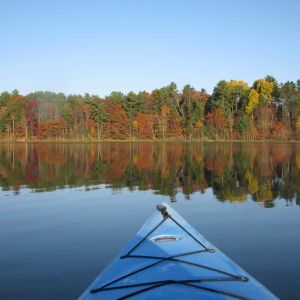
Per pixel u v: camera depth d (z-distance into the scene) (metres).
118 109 73.44
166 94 75.25
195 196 13.60
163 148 48.50
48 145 60.00
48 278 6.33
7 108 76.31
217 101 70.50
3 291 5.90
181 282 4.21
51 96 88.62
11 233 8.98
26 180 18.22
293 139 67.12
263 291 4.07
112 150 44.56
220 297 3.89
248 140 68.00
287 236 8.47
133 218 10.41
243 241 8.12
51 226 9.61
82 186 16.27
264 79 75.25
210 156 33.19
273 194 13.82
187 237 5.80
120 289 4.15
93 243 8.12
